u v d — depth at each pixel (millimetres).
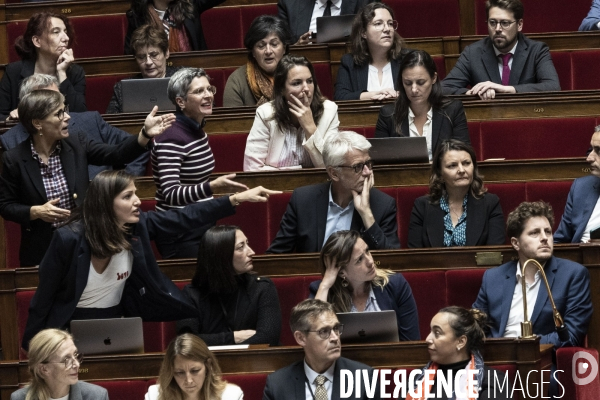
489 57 14531
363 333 9164
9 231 12555
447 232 11125
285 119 12328
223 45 17000
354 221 10797
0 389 9242
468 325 8844
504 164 11898
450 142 11195
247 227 11945
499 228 11102
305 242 10891
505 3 14312
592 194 11375
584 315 9852
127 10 16828
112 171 9047
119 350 9203
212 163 11211
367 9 14367
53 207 10539
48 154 11078
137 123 13438
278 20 14227
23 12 16844
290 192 11922
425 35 16578
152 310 9602
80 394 8836
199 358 8680
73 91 13977
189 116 11133
